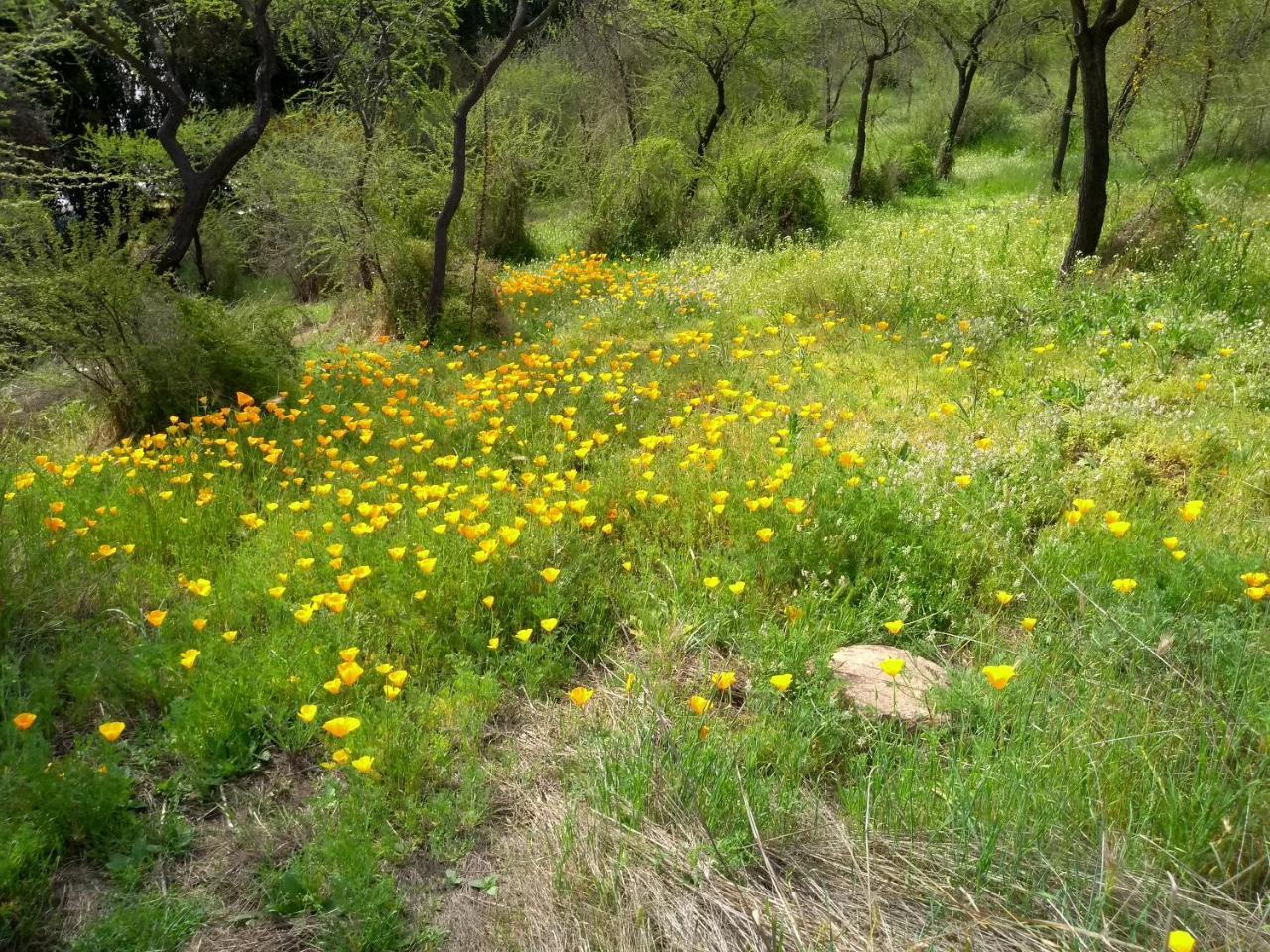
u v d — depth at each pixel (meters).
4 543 4.05
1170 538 3.70
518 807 2.97
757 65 18.22
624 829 2.66
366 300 10.80
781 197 14.76
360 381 7.52
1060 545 4.20
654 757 2.86
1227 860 2.41
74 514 4.90
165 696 3.39
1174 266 8.62
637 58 21.22
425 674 3.61
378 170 12.23
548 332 9.31
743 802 2.66
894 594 3.98
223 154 8.12
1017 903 2.35
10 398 7.58
